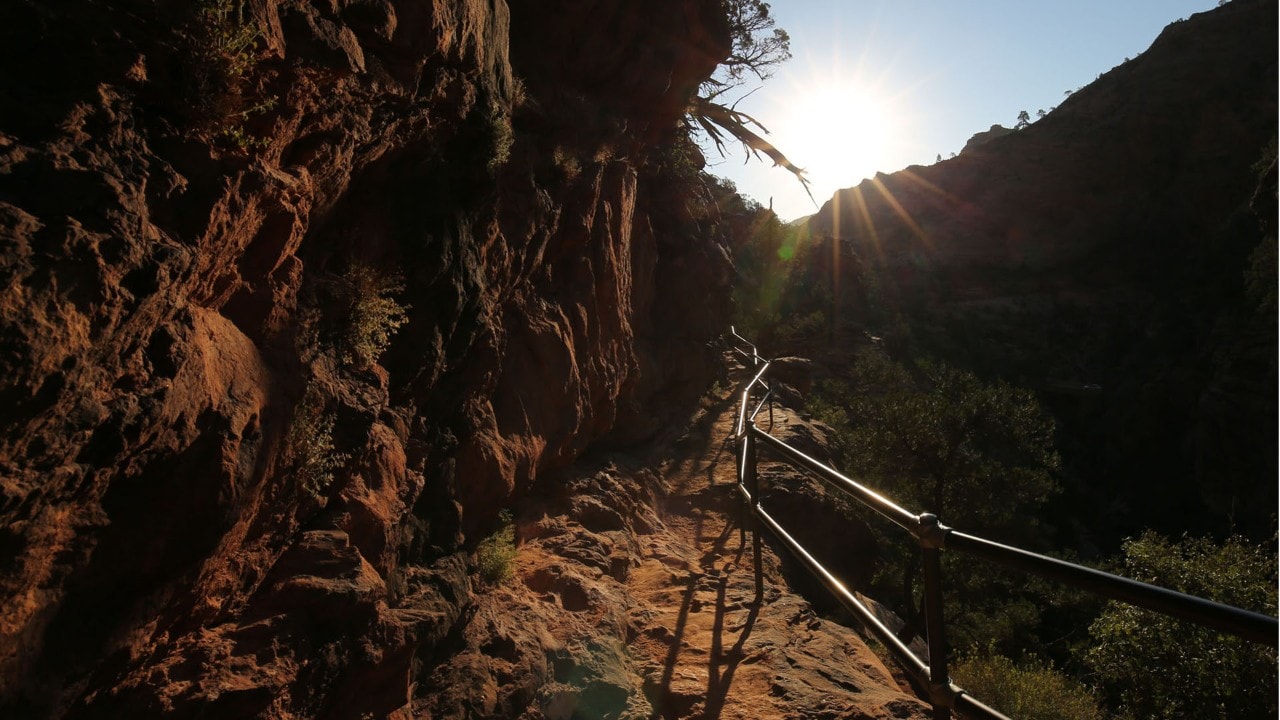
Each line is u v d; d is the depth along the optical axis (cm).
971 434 1997
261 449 266
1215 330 5825
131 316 189
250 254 294
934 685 227
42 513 176
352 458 354
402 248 441
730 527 938
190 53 229
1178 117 9988
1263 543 1431
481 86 523
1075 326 8800
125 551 211
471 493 575
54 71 199
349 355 378
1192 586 1352
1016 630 1997
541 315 786
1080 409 7156
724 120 2114
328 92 322
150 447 208
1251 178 8919
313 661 287
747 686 451
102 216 182
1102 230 10338
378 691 326
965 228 11244
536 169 799
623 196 1095
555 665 432
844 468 1622
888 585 1784
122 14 212
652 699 442
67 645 197
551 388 773
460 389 552
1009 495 1964
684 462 1233
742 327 2902
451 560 481
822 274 5434
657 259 1622
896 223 11994
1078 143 11025
